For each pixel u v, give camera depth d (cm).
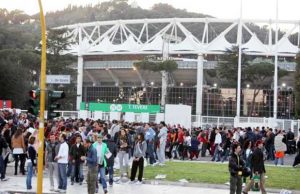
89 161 1816
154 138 3183
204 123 6262
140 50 11481
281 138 3491
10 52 10225
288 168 3222
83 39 12744
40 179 1758
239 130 3778
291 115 11125
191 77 11431
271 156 3912
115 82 12381
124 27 12088
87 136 2667
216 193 2172
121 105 5669
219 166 3189
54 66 10050
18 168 2720
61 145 2017
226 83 11400
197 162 3472
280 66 10850
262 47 11175
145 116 5484
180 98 11638
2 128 2645
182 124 5081
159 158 3195
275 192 2297
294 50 11188
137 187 2273
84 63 11994
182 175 2666
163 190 2209
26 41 13825
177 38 11644
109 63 11694
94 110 5925
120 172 2492
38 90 1847
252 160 1992
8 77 8806
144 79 11750
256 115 11394
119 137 2706
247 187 1994
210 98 11538
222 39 11200
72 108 11319
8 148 2422
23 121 3447
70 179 2309
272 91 11281
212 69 10738
